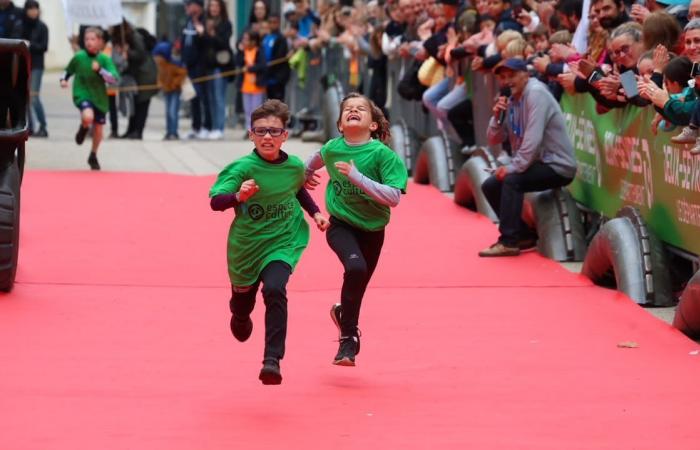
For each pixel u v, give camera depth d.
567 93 26.89
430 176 33.38
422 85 35.19
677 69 19.47
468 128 33.03
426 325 19.31
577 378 16.25
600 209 24.61
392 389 15.70
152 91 46.72
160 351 17.55
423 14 36.19
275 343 14.80
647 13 22.52
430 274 23.06
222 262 23.98
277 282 15.02
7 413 14.34
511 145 25.75
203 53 46.84
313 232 26.81
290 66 47.19
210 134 47.66
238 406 14.79
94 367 16.59
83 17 41.06
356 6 43.66
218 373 16.38
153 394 15.30
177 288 21.75
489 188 25.58
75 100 36.47
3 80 21.86
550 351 17.70
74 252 24.64
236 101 52.50
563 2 27.11
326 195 16.97
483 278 22.73
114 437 13.45
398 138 36.72
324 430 13.83
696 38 18.81
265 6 47.03
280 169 15.41
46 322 19.14
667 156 20.75
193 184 34.25
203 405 14.82
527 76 24.44
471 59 31.61
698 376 16.33
